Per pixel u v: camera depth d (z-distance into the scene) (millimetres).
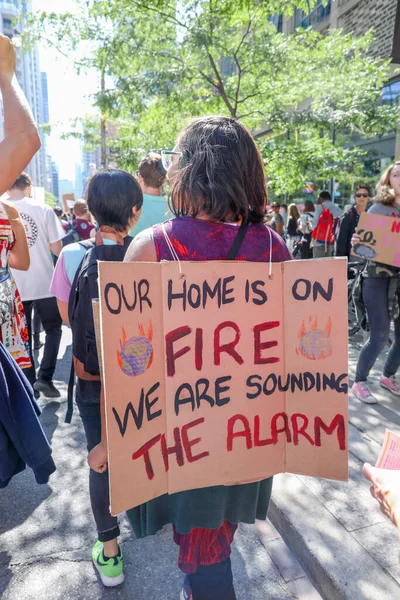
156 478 1220
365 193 4941
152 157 2699
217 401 1250
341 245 5012
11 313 2395
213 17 7254
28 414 1759
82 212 7211
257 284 1246
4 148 1402
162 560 2223
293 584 2070
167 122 9320
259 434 1304
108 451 1134
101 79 8531
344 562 2004
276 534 2391
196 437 1245
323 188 13547
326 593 1968
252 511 1409
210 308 1210
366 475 1198
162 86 7879
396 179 3352
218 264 1204
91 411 1896
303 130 8953
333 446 1290
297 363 1291
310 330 1269
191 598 1409
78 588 2053
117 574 2055
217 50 7754
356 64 8484
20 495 2738
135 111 8305
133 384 1155
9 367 1748
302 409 1303
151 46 7879
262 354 1273
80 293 1767
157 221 2705
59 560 2219
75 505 2646
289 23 14727
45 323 3979
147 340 1161
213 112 8469
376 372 4227
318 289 1253
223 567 1394
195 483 1258
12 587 2055
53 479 2902
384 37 9953
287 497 2445
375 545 2098
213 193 1208
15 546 2314
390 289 3439
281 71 8195
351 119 8359
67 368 4840
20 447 1739
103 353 1104
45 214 3885
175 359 1199
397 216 3416
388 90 10250
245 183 1251
